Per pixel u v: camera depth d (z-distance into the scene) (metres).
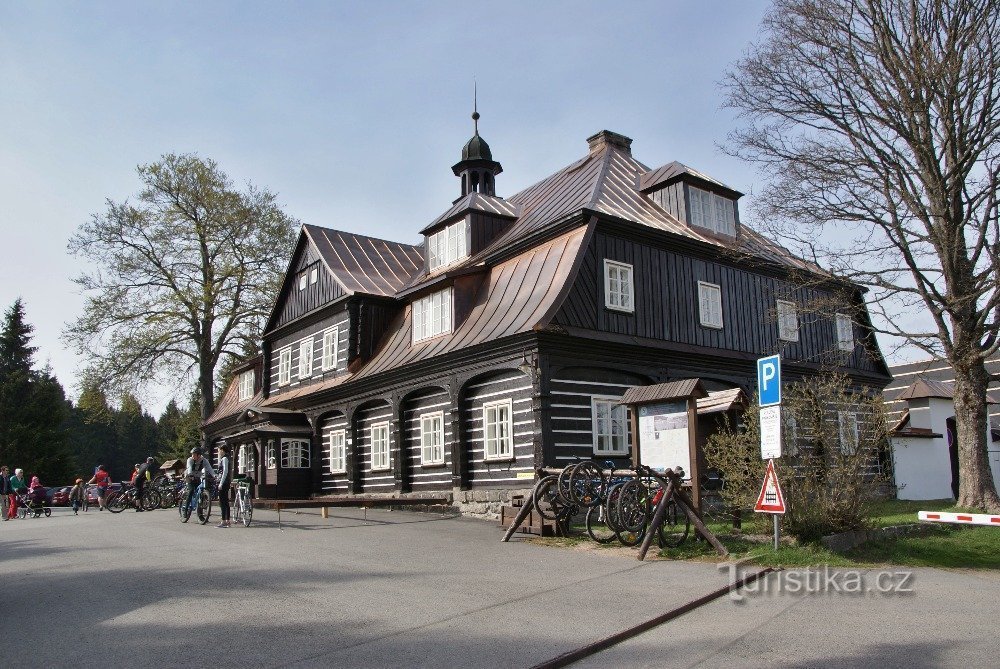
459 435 20.17
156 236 39.47
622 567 11.20
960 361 17.58
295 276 32.28
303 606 8.56
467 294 21.81
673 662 6.61
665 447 13.76
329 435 27.52
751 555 11.89
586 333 18.53
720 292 23.06
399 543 14.02
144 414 97.31
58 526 19.08
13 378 54.28
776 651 6.89
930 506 21.19
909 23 17.59
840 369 25.97
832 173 18.09
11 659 6.66
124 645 7.05
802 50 18.55
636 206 22.53
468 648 6.89
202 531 16.44
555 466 17.69
